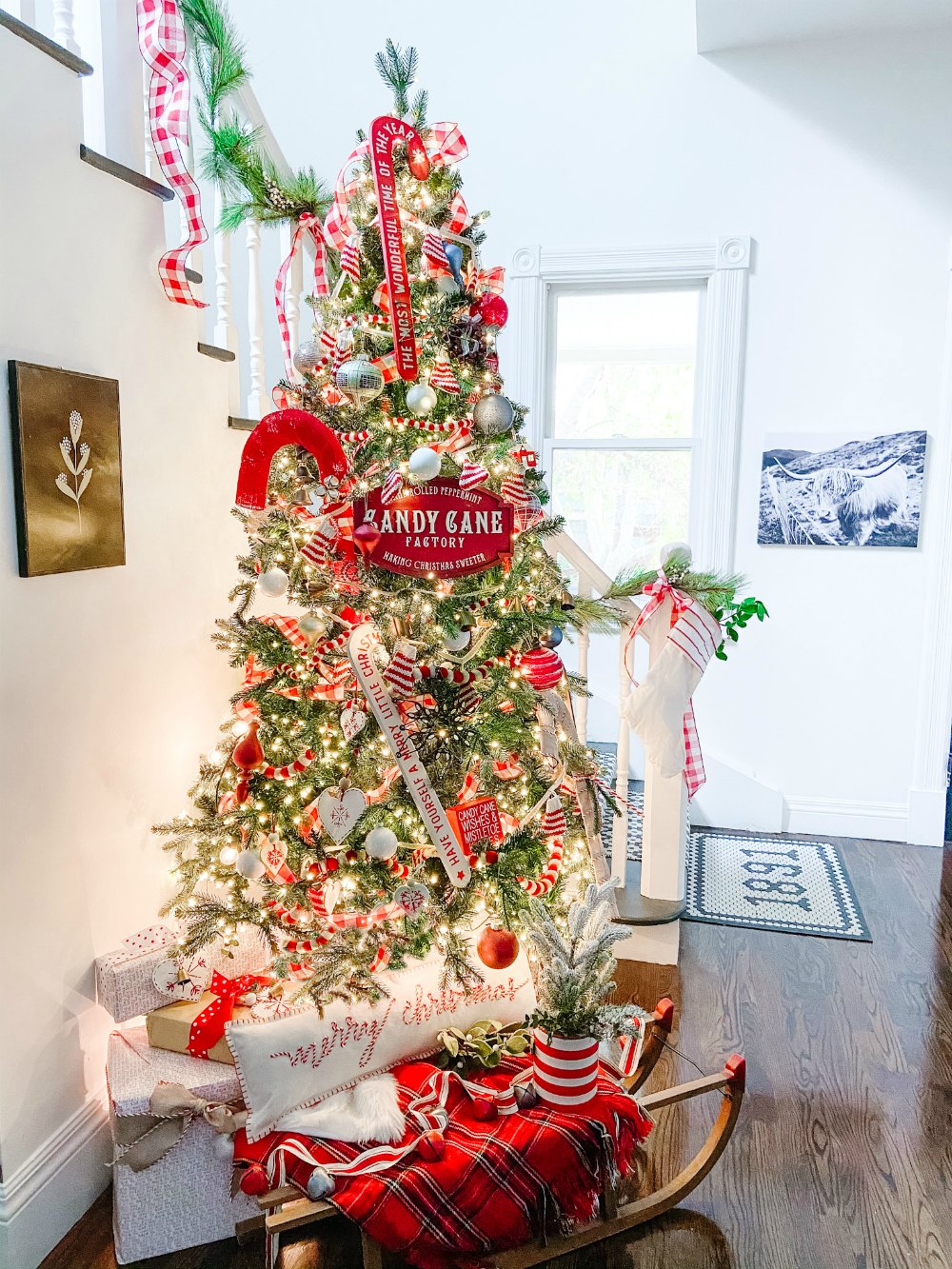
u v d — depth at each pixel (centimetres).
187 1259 158
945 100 324
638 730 238
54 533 155
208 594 215
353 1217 142
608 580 246
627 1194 168
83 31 177
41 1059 157
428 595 175
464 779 181
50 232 154
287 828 177
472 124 361
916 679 350
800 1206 167
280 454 181
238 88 214
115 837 180
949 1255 156
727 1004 235
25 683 152
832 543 350
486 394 176
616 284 366
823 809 362
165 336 193
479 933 189
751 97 338
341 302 181
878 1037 221
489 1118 159
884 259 335
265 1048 158
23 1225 151
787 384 348
